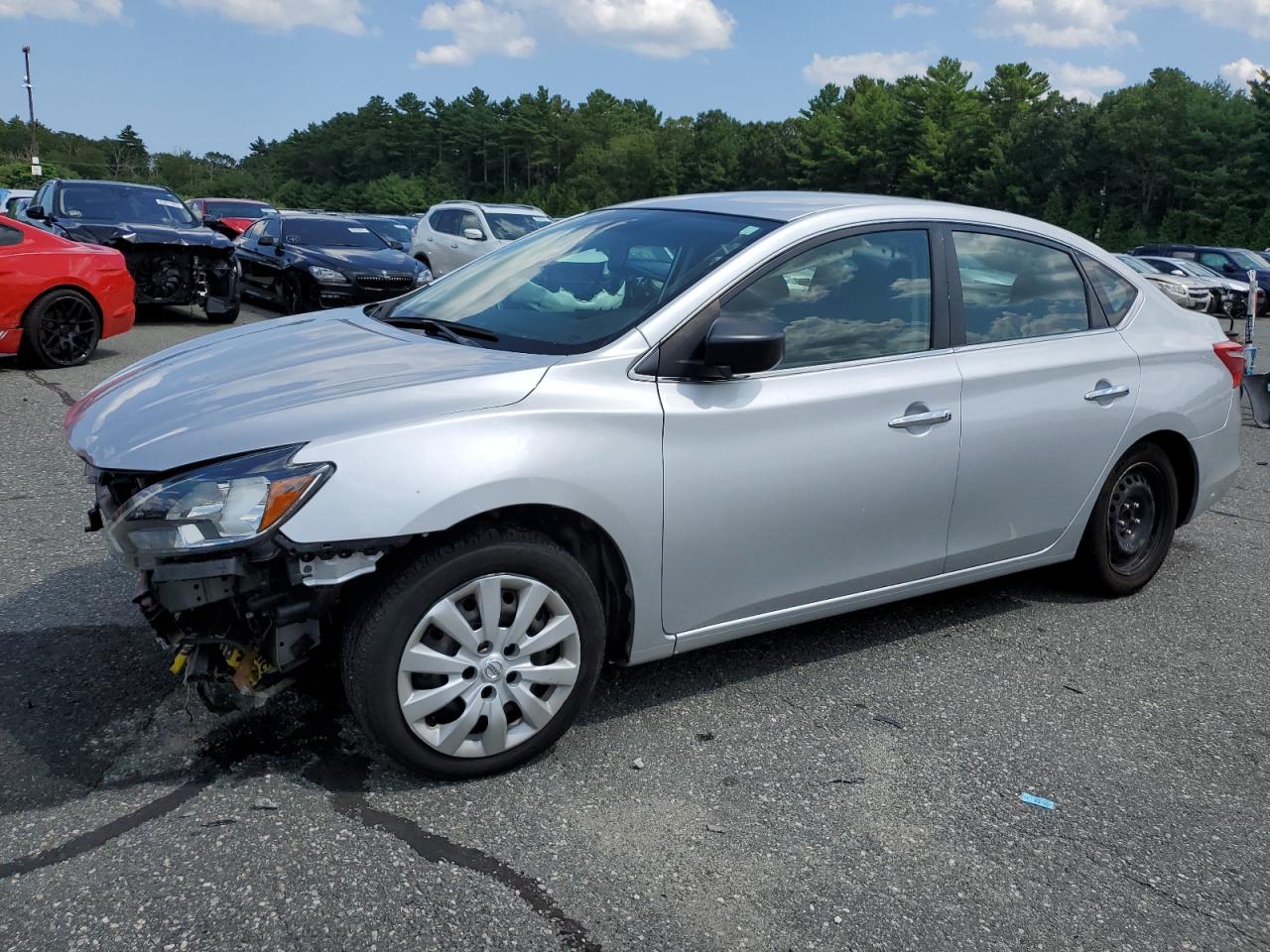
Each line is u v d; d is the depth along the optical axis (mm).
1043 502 4258
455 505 2816
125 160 141875
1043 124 89250
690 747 3332
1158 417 4547
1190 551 5629
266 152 185125
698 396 3279
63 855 2613
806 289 3592
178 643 2973
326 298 13586
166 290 12250
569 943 2430
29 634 3814
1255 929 2641
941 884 2734
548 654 3129
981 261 4113
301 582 2752
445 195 148875
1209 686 3988
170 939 2355
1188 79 90812
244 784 2957
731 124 139500
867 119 102375
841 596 3770
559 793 3027
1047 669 4059
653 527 3215
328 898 2516
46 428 6984
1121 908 2686
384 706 2863
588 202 136500
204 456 2762
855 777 3209
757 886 2678
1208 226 78750
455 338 3500
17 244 9086
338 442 2756
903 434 3715
